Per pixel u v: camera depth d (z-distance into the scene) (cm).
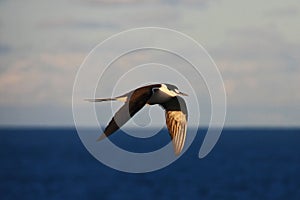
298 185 7756
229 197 6925
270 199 6812
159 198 6931
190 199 6794
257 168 10538
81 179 8969
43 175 9688
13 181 8894
